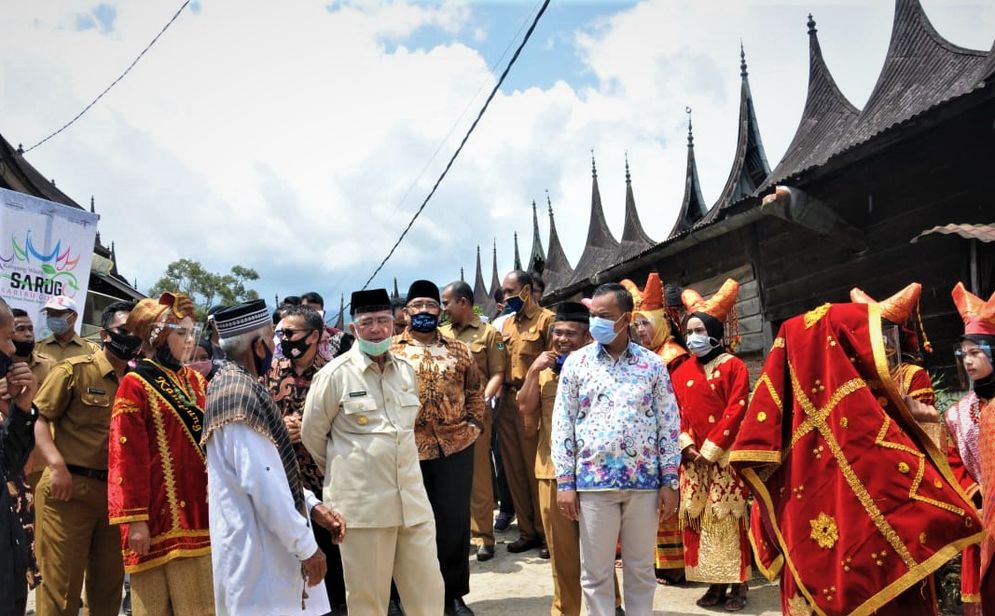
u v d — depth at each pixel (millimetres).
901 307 3641
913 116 5383
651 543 3621
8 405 3203
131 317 3252
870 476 3125
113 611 4090
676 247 9406
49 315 5570
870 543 3068
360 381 3518
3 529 2758
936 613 3156
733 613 4562
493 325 6902
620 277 12711
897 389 3238
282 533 2605
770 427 3346
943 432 3795
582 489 3611
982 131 5832
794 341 3438
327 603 3059
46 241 6699
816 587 3172
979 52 6855
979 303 3652
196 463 3166
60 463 3744
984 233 5066
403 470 3500
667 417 3680
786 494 3357
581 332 4402
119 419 3025
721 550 4496
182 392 3217
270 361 3143
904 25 8078
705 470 4621
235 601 2600
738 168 11703
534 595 5023
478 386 4730
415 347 4594
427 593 3521
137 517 2957
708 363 4797
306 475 4145
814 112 9852
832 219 6871
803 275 8156
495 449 7301
